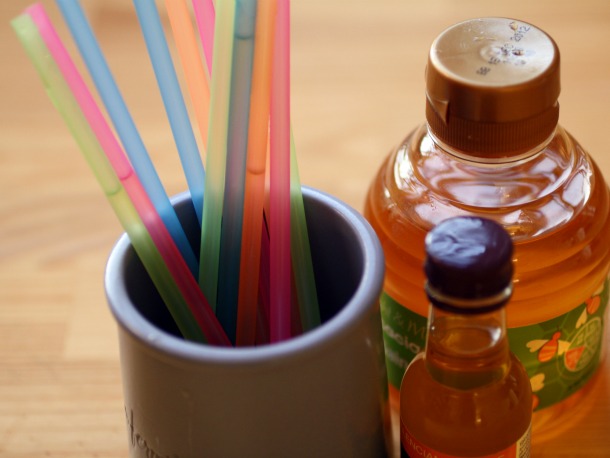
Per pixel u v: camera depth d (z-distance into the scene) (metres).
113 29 0.73
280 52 0.44
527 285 0.49
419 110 0.67
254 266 0.45
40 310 0.59
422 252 0.50
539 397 0.52
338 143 0.66
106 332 0.58
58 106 0.42
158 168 0.65
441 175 0.51
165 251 0.45
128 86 0.70
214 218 0.45
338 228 0.47
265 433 0.44
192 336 0.46
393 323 0.52
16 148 0.67
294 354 0.42
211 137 0.44
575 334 0.51
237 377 0.42
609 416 0.54
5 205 0.64
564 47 0.69
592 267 0.50
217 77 0.43
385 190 0.53
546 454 0.53
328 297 0.49
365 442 0.46
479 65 0.47
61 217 0.63
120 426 0.55
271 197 0.45
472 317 0.44
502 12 0.71
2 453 0.54
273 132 0.44
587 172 0.51
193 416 0.44
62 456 0.54
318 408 0.44
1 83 0.70
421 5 0.73
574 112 0.66
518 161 0.48
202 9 0.45
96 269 0.61
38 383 0.56
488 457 0.46
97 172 0.43
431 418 0.46
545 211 0.50
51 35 0.42
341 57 0.70
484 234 0.41
